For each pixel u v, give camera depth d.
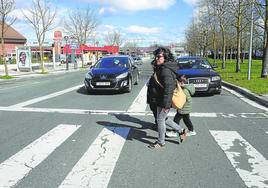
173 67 5.67
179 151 5.73
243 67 35.25
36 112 9.34
